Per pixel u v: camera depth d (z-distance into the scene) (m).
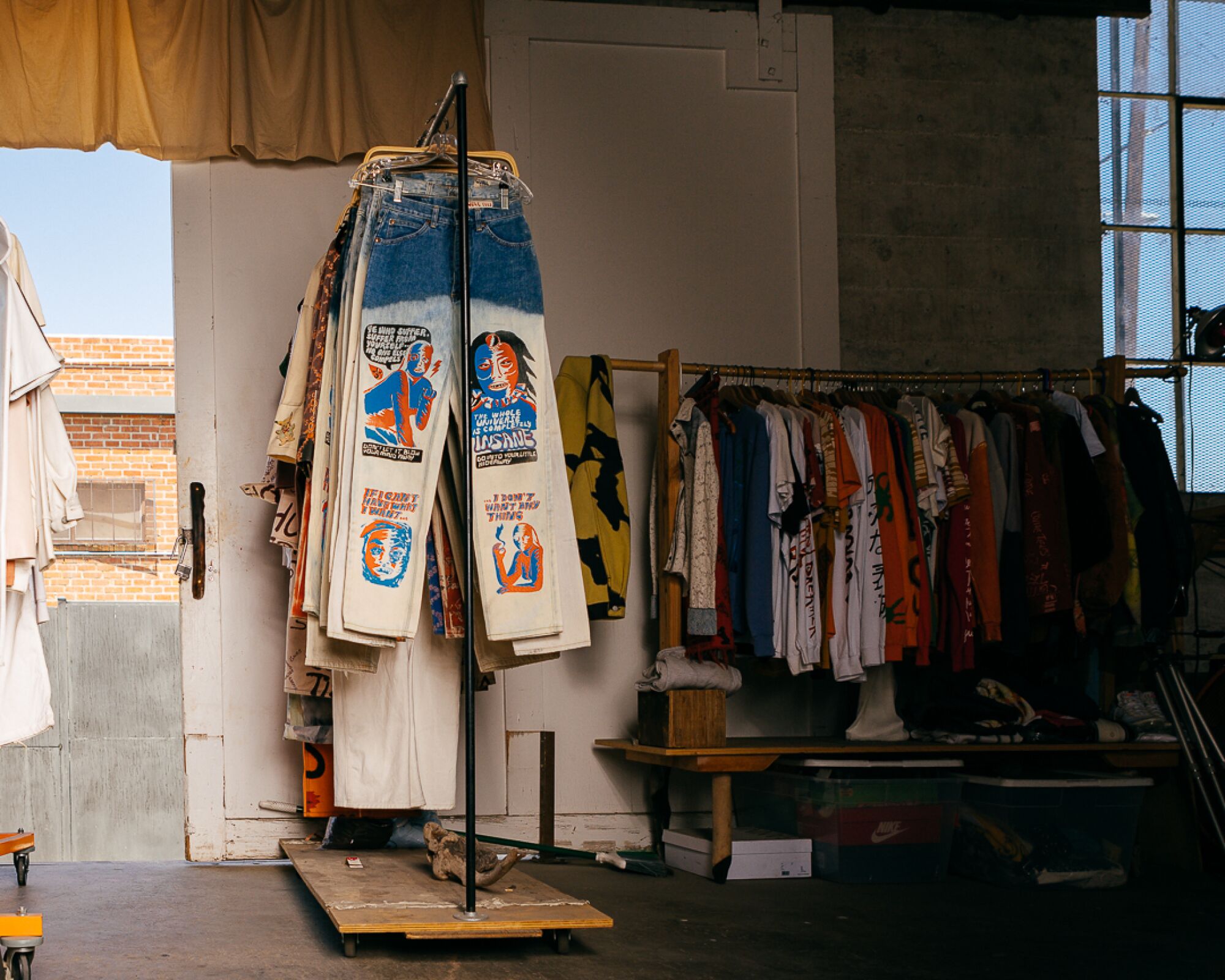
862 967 2.79
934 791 4.00
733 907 3.47
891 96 5.02
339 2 4.45
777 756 3.98
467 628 2.74
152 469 11.28
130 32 4.29
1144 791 4.22
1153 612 4.27
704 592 3.97
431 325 2.99
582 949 2.90
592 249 4.70
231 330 4.38
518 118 4.65
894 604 4.13
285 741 4.30
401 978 2.58
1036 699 4.30
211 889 3.67
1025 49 5.16
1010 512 4.24
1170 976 2.74
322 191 4.46
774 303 4.83
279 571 4.35
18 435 3.24
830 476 4.11
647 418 4.69
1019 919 3.37
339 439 3.01
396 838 3.77
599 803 4.52
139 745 8.45
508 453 2.99
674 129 4.80
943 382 4.48
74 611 8.45
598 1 4.75
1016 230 5.09
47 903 3.41
